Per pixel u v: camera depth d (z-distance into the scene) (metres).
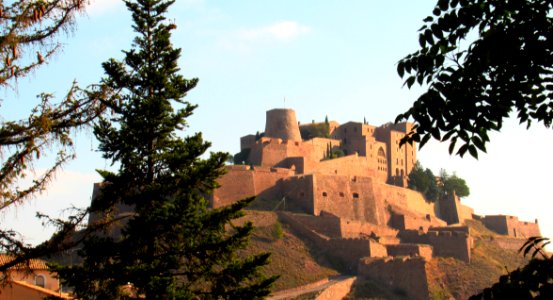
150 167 59.22
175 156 58.16
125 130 58.22
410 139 26.25
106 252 53.38
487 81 25.58
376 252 170.88
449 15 25.61
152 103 58.84
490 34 24.47
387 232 199.50
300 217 183.38
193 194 58.41
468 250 182.25
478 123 25.39
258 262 55.94
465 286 165.88
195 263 56.16
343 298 148.88
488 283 168.00
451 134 25.67
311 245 173.38
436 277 167.38
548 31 24.17
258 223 177.62
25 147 33.84
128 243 53.75
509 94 25.33
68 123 35.34
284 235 174.50
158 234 53.91
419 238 192.25
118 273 52.38
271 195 198.38
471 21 25.44
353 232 188.88
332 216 188.38
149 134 59.28
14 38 33.34
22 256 36.00
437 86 25.34
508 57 24.66
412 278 158.25
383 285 158.00
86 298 53.22
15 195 34.00
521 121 26.05
